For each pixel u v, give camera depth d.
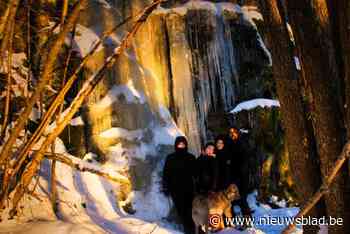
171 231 5.75
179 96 7.60
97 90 6.65
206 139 7.66
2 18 3.81
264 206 7.50
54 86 6.41
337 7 3.90
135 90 7.00
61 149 5.91
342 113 3.78
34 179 5.34
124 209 6.13
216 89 7.90
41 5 6.68
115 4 7.72
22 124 3.99
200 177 6.20
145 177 6.51
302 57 3.86
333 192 3.71
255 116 7.76
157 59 7.63
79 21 7.25
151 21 7.66
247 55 8.28
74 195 5.55
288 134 4.04
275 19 3.97
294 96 3.95
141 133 6.77
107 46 7.04
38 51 6.32
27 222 4.70
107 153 6.39
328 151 3.71
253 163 7.61
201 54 7.88
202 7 8.09
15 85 6.08
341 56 3.89
